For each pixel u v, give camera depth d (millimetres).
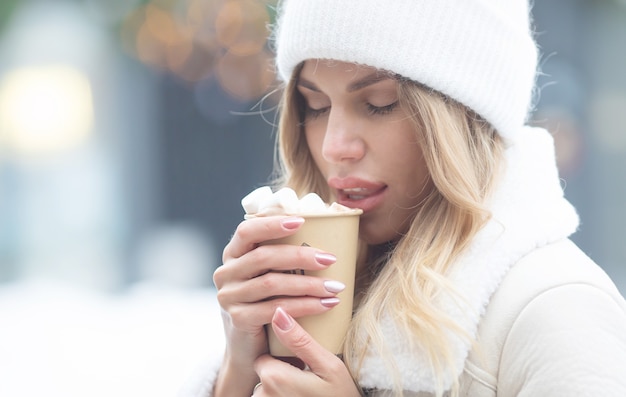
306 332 1292
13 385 4027
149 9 6270
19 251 7590
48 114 7469
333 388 1287
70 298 6574
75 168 7574
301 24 1382
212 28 6031
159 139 7402
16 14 7160
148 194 7477
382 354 1282
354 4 1326
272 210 1288
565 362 1149
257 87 6008
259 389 1338
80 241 7633
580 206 6121
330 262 1251
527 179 1396
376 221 1457
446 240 1342
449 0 1330
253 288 1284
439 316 1245
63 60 7383
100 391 3930
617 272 6195
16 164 7523
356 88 1378
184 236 7441
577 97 5996
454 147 1349
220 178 7320
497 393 1243
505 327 1239
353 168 1422
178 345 4629
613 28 6016
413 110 1363
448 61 1337
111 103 7430
